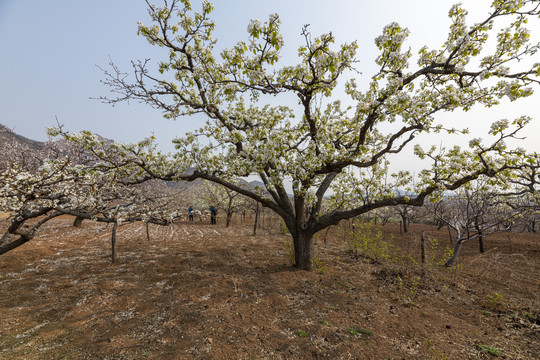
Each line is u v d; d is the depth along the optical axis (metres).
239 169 6.15
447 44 5.02
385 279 6.90
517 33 4.36
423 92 6.11
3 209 4.16
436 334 4.20
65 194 4.60
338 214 6.96
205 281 6.32
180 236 13.86
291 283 6.30
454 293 6.14
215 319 4.50
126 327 4.25
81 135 4.82
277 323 4.44
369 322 4.55
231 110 8.38
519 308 5.26
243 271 7.26
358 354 3.61
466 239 8.59
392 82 4.57
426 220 23.50
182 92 7.46
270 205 7.89
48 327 4.26
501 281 7.06
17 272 7.02
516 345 3.91
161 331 4.13
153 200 7.27
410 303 5.41
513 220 9.84
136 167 6.00
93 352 3.59
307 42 4.76
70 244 10.43
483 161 5.20
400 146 6.57
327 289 6.04
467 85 5.71
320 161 5.67
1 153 16.33
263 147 5.85
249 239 12.98
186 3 6.25
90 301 5.22
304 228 7.38
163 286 6.07
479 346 3.83
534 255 10.15
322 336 4.04
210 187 21.16
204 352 3.61
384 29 4.63
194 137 6.30
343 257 9.43
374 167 7.52
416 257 9.62
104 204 5.75
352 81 6.01
